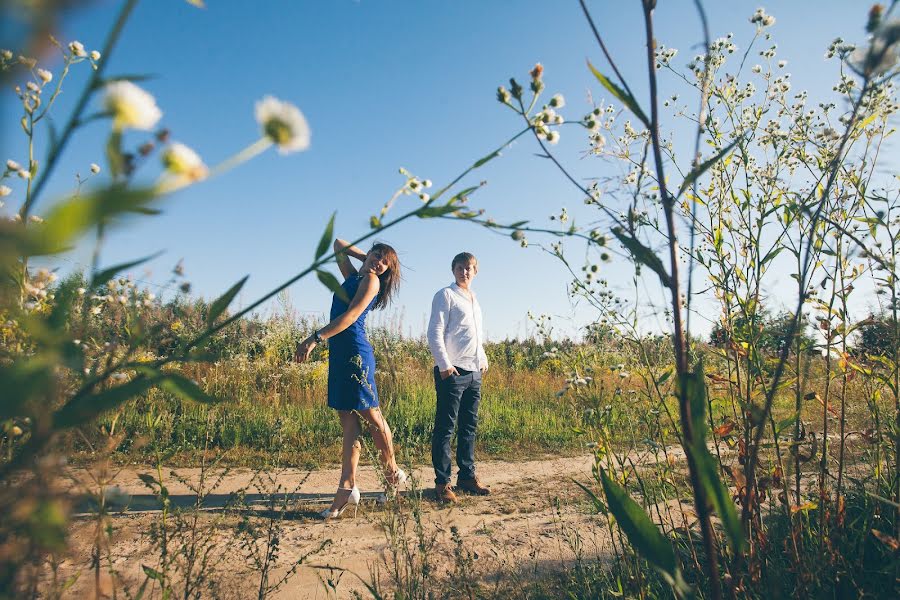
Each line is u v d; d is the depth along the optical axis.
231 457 5.00
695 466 0.93
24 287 0.68
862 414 2.28
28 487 0.52
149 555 2.34
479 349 4.36
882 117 1.79
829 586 1.68
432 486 4.49
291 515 3.41
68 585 1.18
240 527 2.14
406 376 7.96
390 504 2.73
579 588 2.22
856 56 0.95
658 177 0.93
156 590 1.99
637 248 0.95
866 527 1.79
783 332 1.65
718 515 0.84
